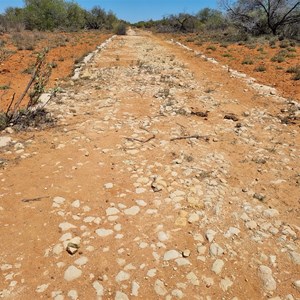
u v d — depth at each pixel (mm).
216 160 5113
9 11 40219
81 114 6945
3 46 16969
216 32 31234
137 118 6863
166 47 21750
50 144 5402
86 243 3287
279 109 7863
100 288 2797
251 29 25516
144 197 4055
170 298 2744
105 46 21188
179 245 3305
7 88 9195
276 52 16906
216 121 6910
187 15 40281
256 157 5270
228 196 4152
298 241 3420
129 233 3445
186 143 5703
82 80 10273
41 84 6566
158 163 4910
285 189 4383
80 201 3930
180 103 8023
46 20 35250
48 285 2807
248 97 8883
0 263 3004
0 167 4590
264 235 3488
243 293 2826
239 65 13875
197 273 2992
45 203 3857
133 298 2727
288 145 5793
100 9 46844
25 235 3354
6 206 3771
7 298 2668
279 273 3029
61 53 16578
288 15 24406
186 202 3973
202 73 12047
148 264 3062
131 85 9688
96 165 4789
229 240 3396
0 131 5719
